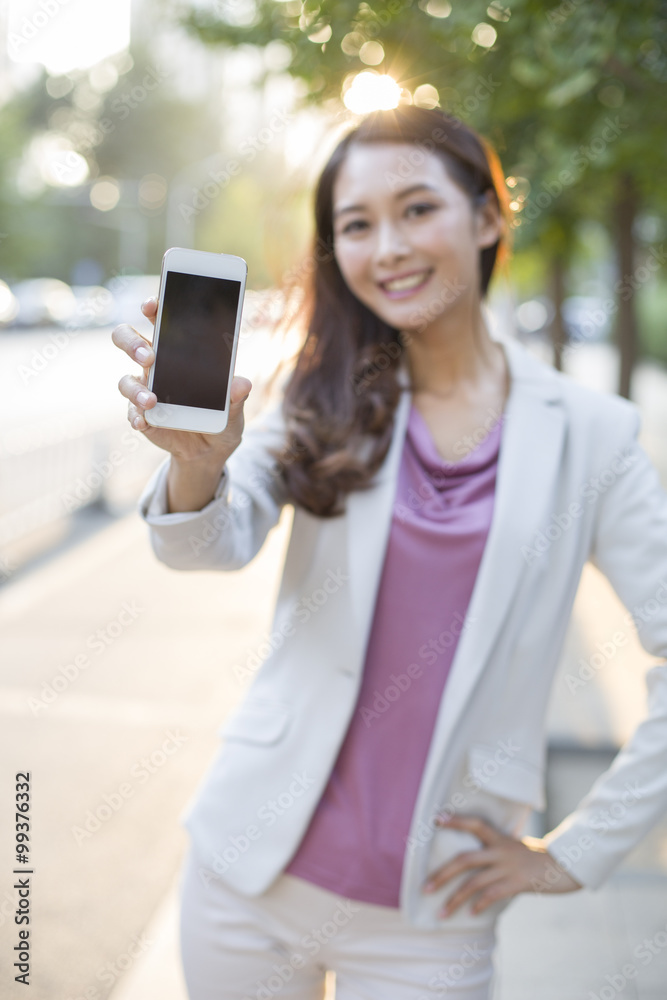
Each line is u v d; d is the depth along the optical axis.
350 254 1.54
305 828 1.51
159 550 1.42
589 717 4.22
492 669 1.48
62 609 6.40
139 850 3.50
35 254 34.28
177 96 45.00
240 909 1.53
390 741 1.51
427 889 1.49
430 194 1.49
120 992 2.70
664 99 3.76
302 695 1.55
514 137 4.30
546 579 1.51
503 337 1.69
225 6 3.58
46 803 3.80
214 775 1.59
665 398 18.66
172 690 4.98
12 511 8.05
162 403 1.23
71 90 44.25
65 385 18.52
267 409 1.70
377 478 1.51
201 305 1.24
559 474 1.53
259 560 7.90
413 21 3.12
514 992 2.73
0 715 4.61
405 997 1.50
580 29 2.96
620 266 8.01
